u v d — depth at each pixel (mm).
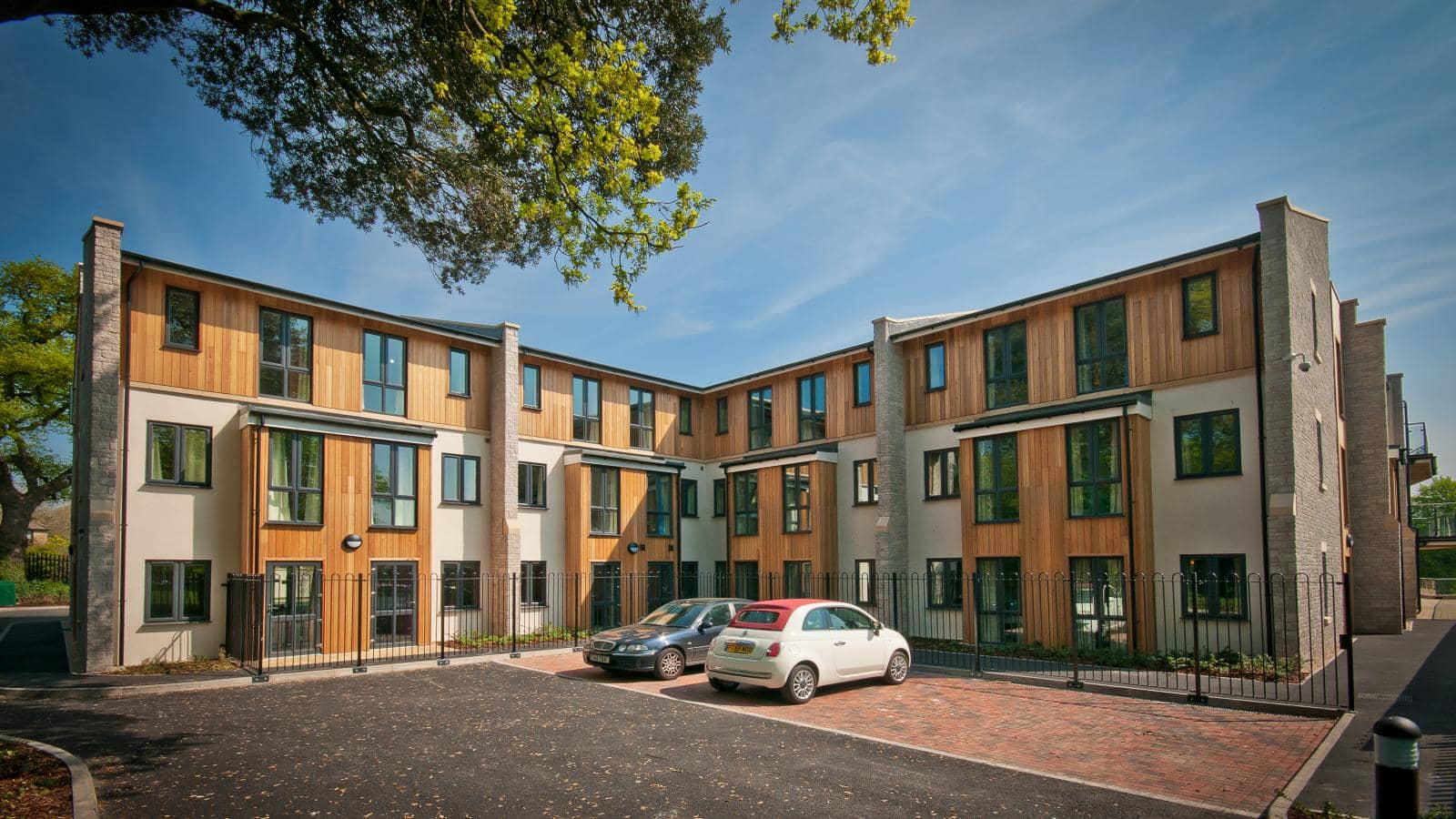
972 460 18734
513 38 9836
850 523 22141
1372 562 21250
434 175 12008
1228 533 15125
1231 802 7184
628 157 8625
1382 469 21344
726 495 24859
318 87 11086
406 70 10930
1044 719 10578
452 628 19703
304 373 17953
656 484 24547
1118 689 12383
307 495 17125
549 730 9953
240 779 7746
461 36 8781
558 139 8914
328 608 17047
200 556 15938
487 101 9961
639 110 8750
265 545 16234
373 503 18234
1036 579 17125
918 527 20609
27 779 7359
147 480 15383
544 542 22000
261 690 13047
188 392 16078
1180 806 7051
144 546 15203
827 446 22797
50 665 15180
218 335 16641
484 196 12023
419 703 11836
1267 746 9094
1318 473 15922
